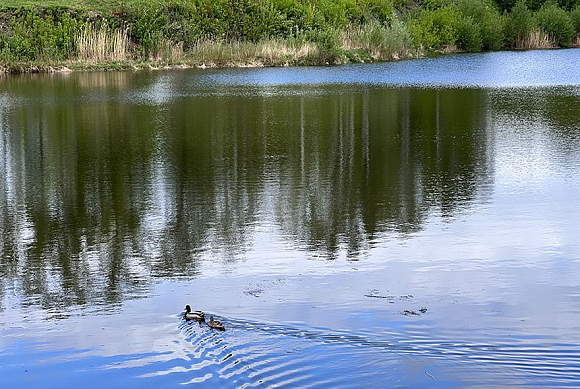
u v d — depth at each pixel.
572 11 80.31
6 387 8.48
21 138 24.05
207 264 12.48
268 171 18.95
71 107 31.23
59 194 17.03
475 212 15.14
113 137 23.98
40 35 50.38
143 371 8.72
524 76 44.88
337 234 13.91
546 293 10.98
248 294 11.08
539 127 24.97
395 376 8.41
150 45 53.50
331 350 9.05
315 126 25.75
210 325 9.78
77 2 55.59
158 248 13.33
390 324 9.86
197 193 16.89
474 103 31.48
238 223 14.67
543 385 8.21
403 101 32.56
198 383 8.39
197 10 57.06
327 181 17.84
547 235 13.61
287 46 56.50
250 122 26.78
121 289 11.44
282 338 9.44
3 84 41.12
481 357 8.86
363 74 47.06
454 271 11.95
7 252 13.23
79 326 10.09
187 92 36.81
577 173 18.14
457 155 20.56
